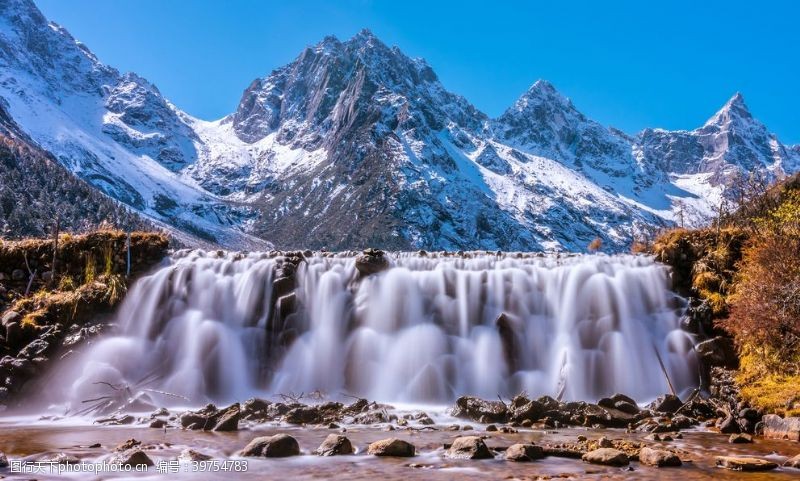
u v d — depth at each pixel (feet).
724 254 80.69
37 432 51.60
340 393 76.28
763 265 70.08
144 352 77.87
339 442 43.24
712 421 56.08
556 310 81.76
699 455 42.80
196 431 51.88
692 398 63.98
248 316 81.97
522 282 83.25
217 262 86.89
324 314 82.58
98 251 87.92
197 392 74.54
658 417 57.72
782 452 43.86
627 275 81.61
